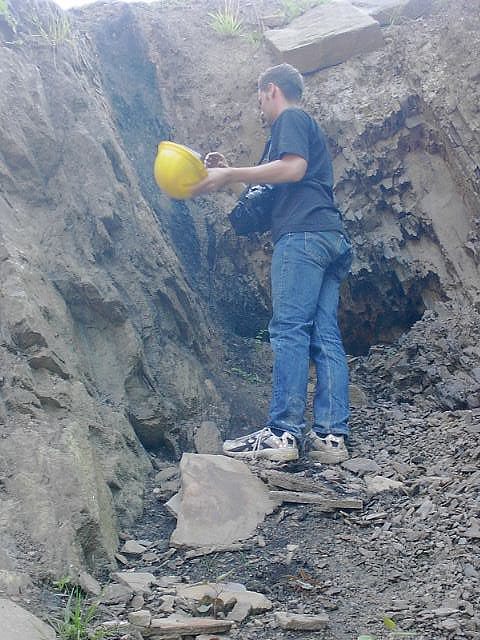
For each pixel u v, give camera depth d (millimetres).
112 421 3662
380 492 3516
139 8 6797
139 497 3477
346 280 5793
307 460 3898
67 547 2756
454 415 4344
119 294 4266
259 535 3176
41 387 3322
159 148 3822
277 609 2613
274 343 4047
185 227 5828
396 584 2779
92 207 4406
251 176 3936
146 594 2682
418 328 5312
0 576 2494
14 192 4078
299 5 6992
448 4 6176
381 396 5066
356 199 5902
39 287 3695
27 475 2898
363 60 6352
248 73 6582
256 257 6047
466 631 2404
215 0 7289
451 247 5598
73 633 2318
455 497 3324
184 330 4746
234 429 4477
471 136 5496
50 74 4734
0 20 4641
